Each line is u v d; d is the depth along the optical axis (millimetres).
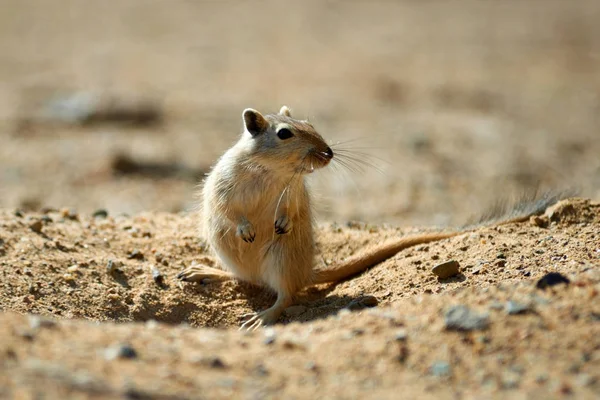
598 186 40219
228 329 18234
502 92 65312
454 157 46688
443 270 17172
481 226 19953
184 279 19328
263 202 18516
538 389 11203
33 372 10812
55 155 46312
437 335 12734
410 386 11461
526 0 110062
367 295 17312
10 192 39719
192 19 96125
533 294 13680
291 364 12094
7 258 18719
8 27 87750
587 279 14031
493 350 12227
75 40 83000
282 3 108000
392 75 70562
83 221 22453
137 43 82750
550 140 50688
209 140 50375
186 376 11367
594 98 63219
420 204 37781
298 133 18344
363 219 35344
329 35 89625
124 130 53031
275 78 69312
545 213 19484
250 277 19375
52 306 17344
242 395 10977
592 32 89438
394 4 109000
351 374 11805
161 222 23156
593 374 11414
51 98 58906
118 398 10391
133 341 12516
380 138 50656
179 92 63062
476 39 87188
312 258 19016
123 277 19062
